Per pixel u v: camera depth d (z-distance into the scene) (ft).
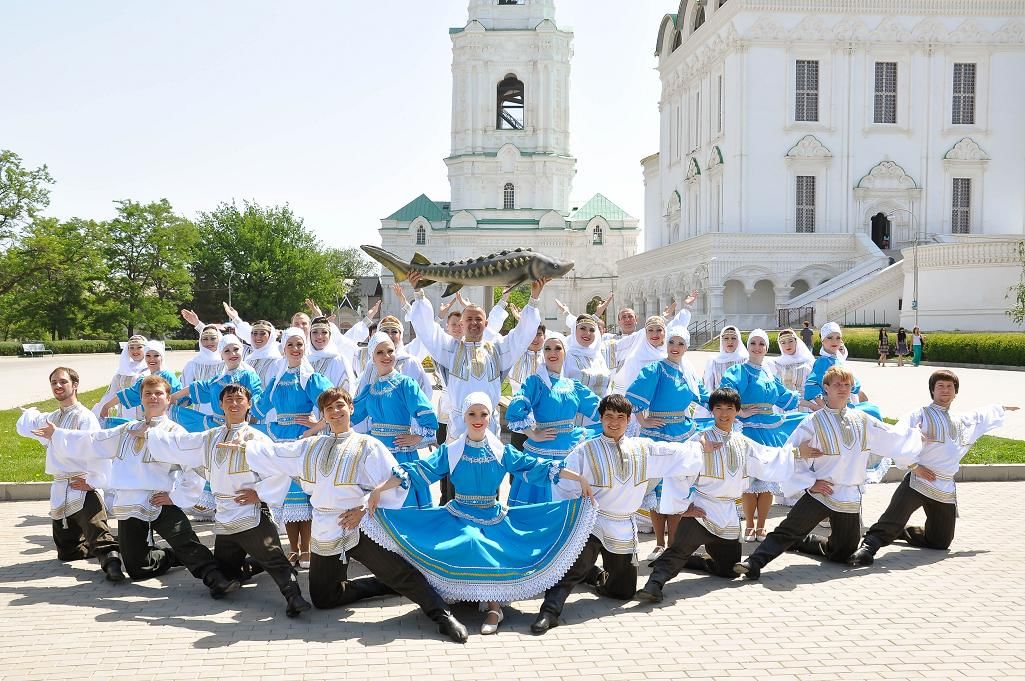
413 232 296.51
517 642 20.62
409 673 18.67
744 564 25.95
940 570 26.37
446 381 32.42
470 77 298.35
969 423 28.40
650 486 26.16
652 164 247.50
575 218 309.42
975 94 179.22
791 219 176.96
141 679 18.31
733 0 174.19
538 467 23.79
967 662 19.21
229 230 268.21
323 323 35.63
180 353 202.08
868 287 152.35
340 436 22.71
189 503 25.59
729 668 18.95
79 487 26.58
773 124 176.35
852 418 26.53
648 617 22.40
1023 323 131.85
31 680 18.25
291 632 21.22
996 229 180.75
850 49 175.94
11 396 81.30
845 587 24.79
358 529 22.38
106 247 222.07
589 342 35.99
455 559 22.25
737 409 24.94
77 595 24.02
